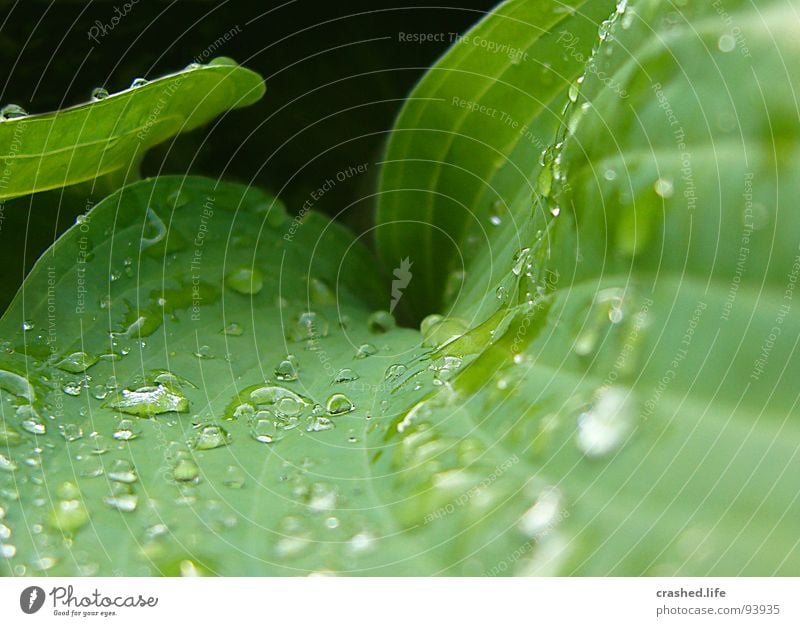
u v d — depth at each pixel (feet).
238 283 1.31
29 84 1.37
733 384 1.16
